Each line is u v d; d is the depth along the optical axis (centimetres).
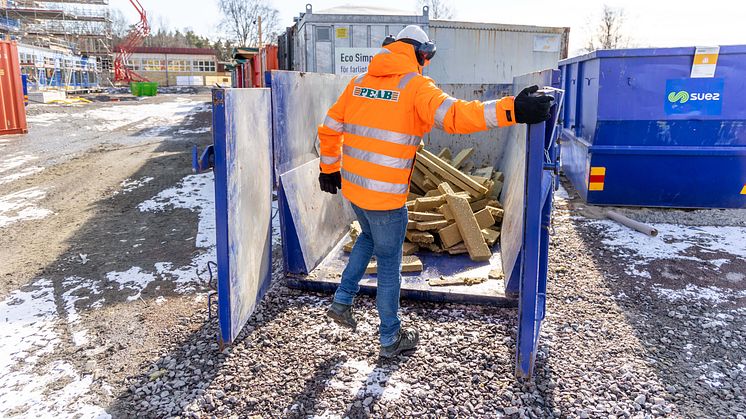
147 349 342
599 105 627
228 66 2594
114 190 812
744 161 616
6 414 280
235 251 332
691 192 635
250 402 284
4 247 555
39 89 3484
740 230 569
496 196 573
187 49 6962
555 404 280
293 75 426
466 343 340
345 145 306
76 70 4847
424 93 274
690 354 327
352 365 318
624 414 271
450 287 406
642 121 622
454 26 1022
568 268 469
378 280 317
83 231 607
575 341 343
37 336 363
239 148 331
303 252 428
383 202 294
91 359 332
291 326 366
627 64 611
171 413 278
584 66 703
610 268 468
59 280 462
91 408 284
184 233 585
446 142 675
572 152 770
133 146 1341
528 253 283
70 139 1491
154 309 400
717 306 393
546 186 304
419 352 331
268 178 391
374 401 284
